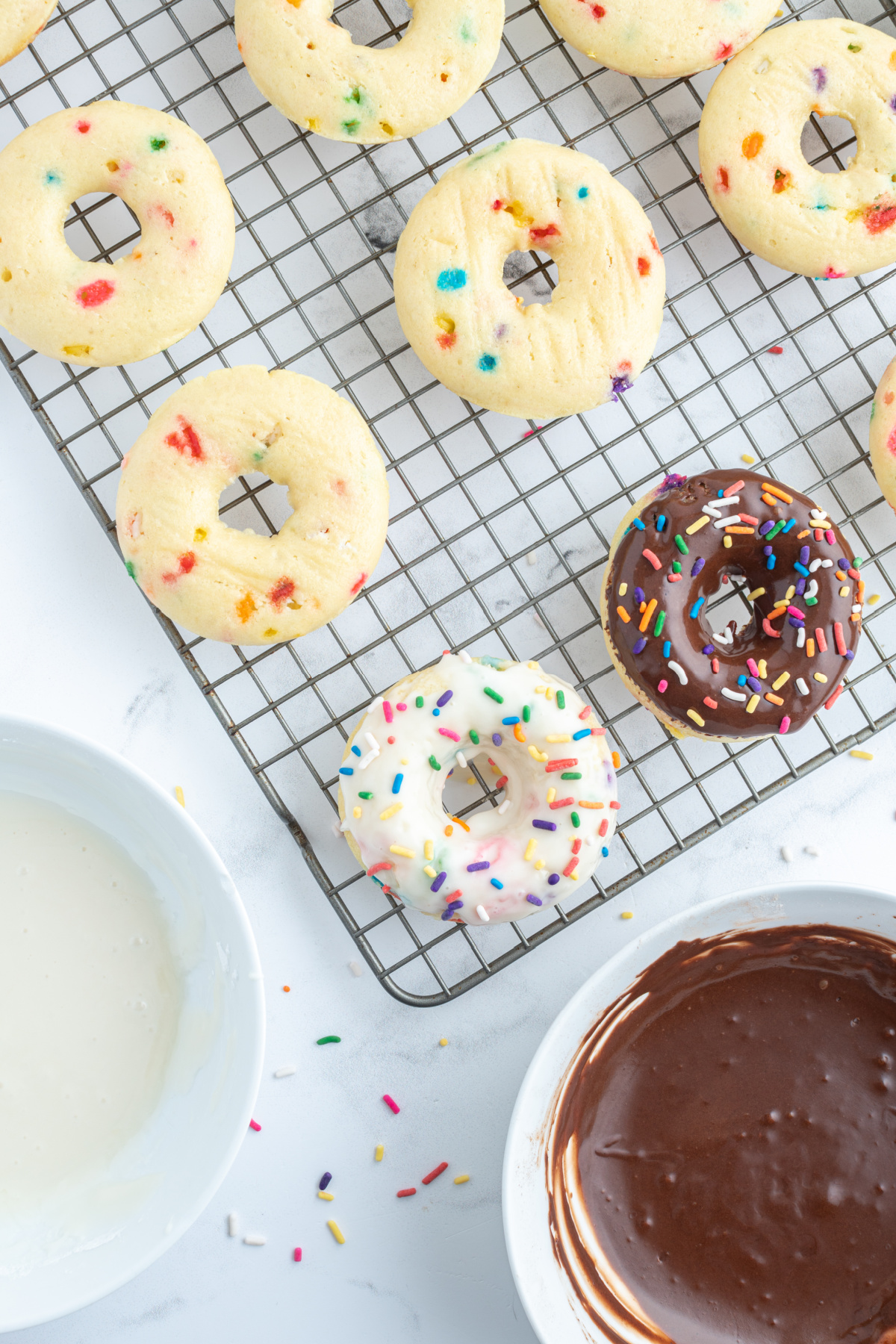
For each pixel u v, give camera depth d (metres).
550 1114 0.67
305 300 0.69
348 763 0.68
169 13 0.69
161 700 0.70
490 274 0.68
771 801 0.71
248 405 0.67
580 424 0.71
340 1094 0.70
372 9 0.70
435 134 0.70
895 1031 0.69
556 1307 0.66
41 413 0.69
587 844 0.68
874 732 0.70
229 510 0.70
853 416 0.71
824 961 0.69
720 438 0.71
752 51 0.69
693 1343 0.68
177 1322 0.69
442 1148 0.70
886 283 0.71
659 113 0.71
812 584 0.68
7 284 0.67
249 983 0.65
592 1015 0.66
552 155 0.68
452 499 0.70
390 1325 0.69
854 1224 0.68
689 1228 0.68
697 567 0.68
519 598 0.71
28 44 0.68
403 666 0.70
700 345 0.71
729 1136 0.69
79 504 0.70
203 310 0.68
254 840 0.70
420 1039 0.70
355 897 0.70
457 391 0.68
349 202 0.70
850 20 0.70
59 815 0.68
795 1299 0.68
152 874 0.68
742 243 0.70
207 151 0.68
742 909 0.67
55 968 0.67
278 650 0.70
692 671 0.67
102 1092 0.67
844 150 0.71
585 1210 0.68
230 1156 0.64
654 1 0.68
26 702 0.69
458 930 0.69
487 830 0.69
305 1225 0.69
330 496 0.67
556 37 0.70
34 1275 0.65
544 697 0.68
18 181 0.67
